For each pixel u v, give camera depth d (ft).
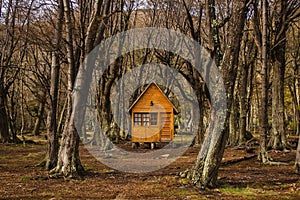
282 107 66.69
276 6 66.80
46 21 58.23
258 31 62.08
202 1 69.36
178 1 85.30
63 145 37.65
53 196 28.63
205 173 31.53
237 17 32.19
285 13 65.00
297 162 41.50
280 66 67.46
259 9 67.05
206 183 31.27
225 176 38.40
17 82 113.80
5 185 33.12
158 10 93.86
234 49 31.73
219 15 66.69
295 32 103.19
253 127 149.89
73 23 47.09
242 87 81.30
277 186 32.81
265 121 51.42
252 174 40.22
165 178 35.91
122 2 73.41
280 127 66.28
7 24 77.71
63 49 49.70
